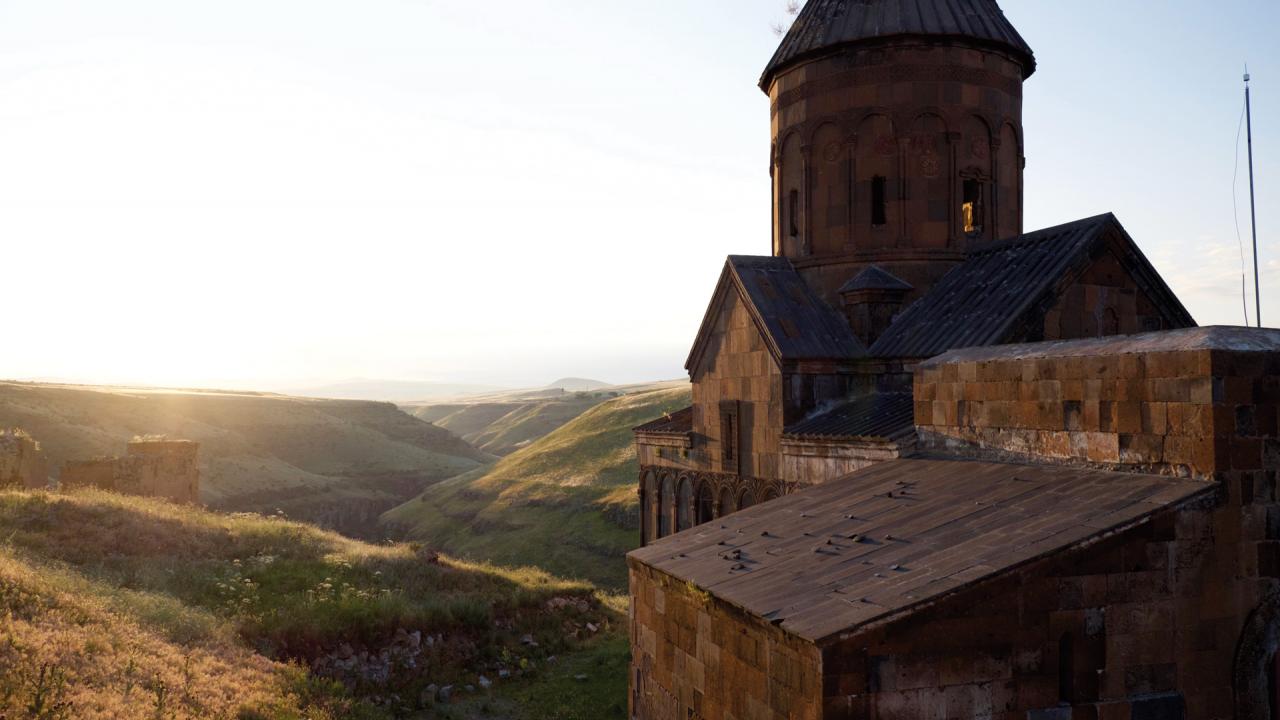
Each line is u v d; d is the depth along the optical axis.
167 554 23.88
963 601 8.72
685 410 29.95
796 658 9.00
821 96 23.27
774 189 25.30
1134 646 9.30
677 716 12.57
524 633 24.69
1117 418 11.17
